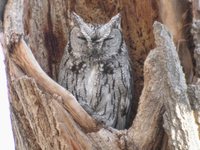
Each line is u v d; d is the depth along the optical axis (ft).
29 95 16.43
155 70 16.03
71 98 16.44
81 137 16.10
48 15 20.42
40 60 19.74
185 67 16.85
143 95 16.19
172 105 14.99
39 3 20.01
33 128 16.61
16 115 17.46
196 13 17.20
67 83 20.08
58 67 20.49
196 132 14.99
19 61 17.12
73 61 20.20
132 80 20.57
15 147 18.08
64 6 20.80
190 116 15.02
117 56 20.31
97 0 21.26
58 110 16.11
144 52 20.77
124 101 20.01
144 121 16.11
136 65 20.99
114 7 21.20
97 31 20.38
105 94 19.90
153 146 16.24
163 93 15.62
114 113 19.90
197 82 15.81
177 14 17.42
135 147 16.08
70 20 20.80
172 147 14.98
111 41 20.33
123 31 20.94
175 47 15.97
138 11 20.21
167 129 15.10
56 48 20.49
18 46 17.12
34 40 19.53
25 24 19.06
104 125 16.52
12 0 18.15
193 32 17.01
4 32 17.76
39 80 16.78
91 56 20.10
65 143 15.98
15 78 16.99
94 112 18.58
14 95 17.28
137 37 20.72
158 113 15.93
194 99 15.28
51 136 16.14
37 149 17.29
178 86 15.08
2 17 18.10
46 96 16.31
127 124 20.40
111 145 16.08
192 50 17.03
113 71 20.11
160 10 17.97
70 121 16.21
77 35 20.35
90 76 19.99
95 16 21.58
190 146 14.82
